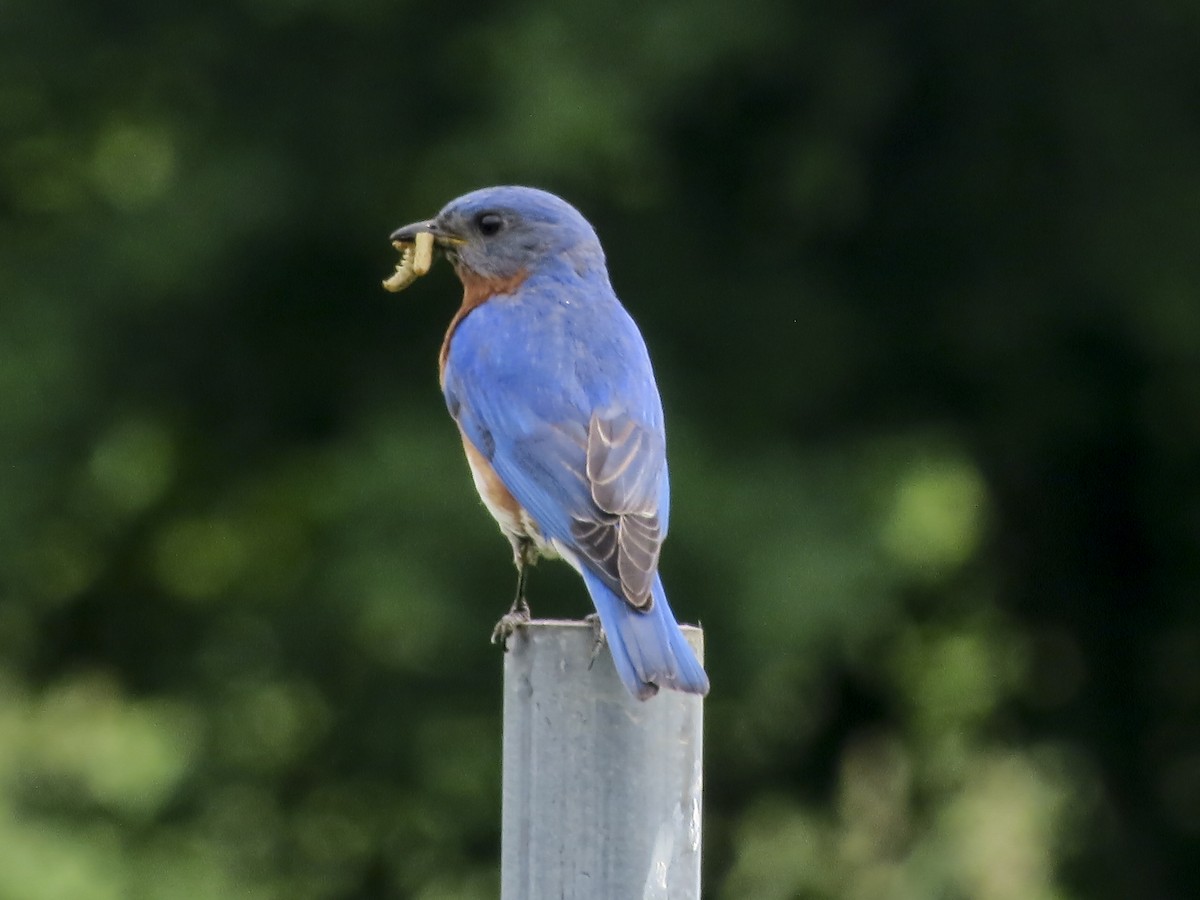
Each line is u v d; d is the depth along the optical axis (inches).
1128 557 732.0
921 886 697.6
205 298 644.7
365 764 676.7
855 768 711.7
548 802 223.5
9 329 639.1
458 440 601.0
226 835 686.5
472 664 630.5
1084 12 635.5
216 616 727.7
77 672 740.0
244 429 696.4
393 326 660.1
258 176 612.7
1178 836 729.0
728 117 639.8
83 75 662.5
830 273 666.8
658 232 633.0
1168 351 636.7
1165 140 641.0
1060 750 724.0
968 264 672.4
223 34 632.4
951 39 648.4
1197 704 731.4
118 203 663.1
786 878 700.7
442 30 609.0
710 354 637.3
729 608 574.6
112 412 665.6
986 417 689.0
